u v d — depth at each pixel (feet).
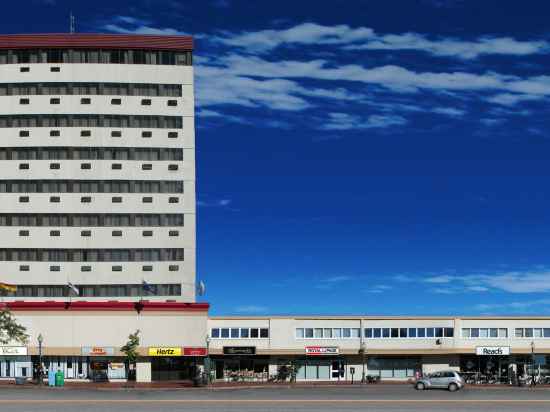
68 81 410.11
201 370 348.59
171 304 350.02
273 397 248.32
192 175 410.52
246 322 375.25
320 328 377.71
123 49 414.41
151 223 407.85
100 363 345.92
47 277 400.88
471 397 253.24
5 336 338.75
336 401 231.30
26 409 201.87
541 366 382.42
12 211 403.54
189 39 418.31
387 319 380.17
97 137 408.26
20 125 408.05
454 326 380.37
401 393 273.13
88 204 405.39
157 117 412.36
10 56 411.75
